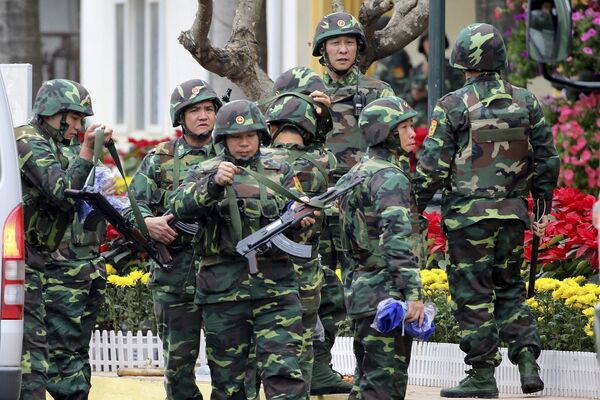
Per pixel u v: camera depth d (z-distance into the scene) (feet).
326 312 84.94
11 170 70.38
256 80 101.76
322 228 80.69
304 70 82.64
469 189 83.10
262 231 71.41
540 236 85.71
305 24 174.19
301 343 73.67
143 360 102.22
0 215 69.82
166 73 206.80
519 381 88.12
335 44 87.35
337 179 87.15
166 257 77.56
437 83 98.53
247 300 73.15
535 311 90.79
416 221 71.00
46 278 84.69
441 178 83.35
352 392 73.31
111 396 92.02
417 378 92.38
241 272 73.05
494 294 84.17
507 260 84.12
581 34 128.36
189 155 80.18
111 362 102.89
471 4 175.83
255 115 72.90
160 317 79.82
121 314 104.68
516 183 83.35
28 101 94.27
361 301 71.00
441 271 97.14
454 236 83.92
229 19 110.52
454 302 84.33
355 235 71.05
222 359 73.92
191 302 79.00
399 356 71.61
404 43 104.01
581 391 86.07
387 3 101.35
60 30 241.35
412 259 69.46
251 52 101.24
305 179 79.77
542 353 87.40
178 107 79.46
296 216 71.41
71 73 241.14
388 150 71.26
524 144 83.30
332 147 87.35
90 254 85.66
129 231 76.43
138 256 109.40
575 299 90.22
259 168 73.46
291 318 73.26
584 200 100.58
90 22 219.00
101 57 217.77
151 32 210.38
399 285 69.31
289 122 79.82
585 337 88.79
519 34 139.85
